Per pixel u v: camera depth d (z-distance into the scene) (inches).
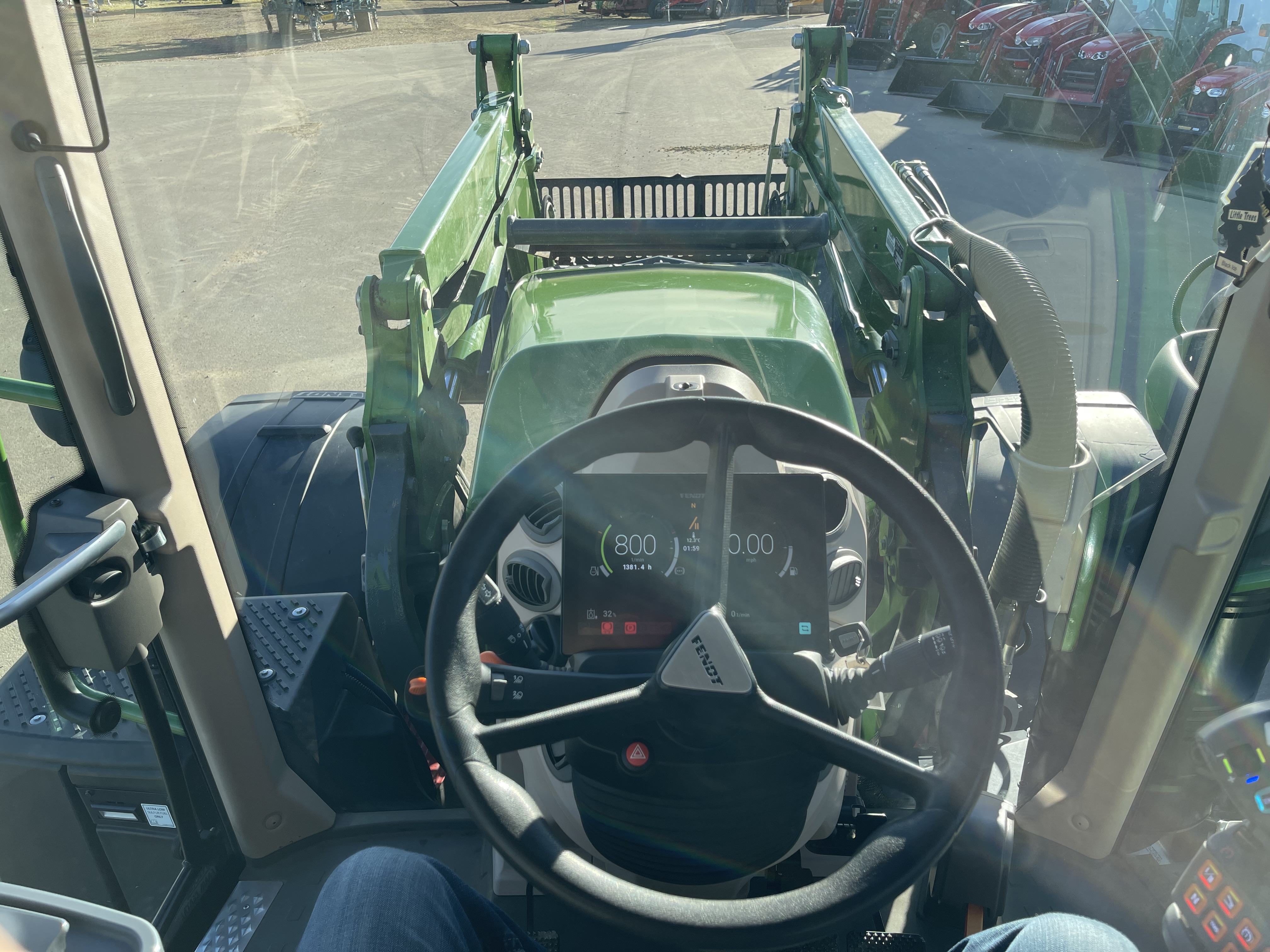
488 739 36.9
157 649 53.7
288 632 67.2
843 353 89.2
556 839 35.4
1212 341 44.8
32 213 40.8
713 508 37.4
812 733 36.6
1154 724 53.0
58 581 42.4
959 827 35.4
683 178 129.3
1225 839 48.8
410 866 36.8
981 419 73.8
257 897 60.4
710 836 42.6
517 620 51.1
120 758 55.5
